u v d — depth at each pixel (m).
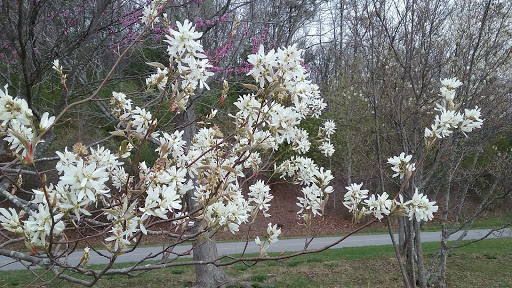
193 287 7.39
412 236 4.23
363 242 12.72
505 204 12.19
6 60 3.82
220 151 2.35
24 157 1.22
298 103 2.01
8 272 8.82
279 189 17.88
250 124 1.99
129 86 7.70
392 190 9.83
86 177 1.26
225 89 2.21
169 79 1.74
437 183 5.29
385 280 8.32
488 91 4.72
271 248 11.55
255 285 7.86
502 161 5.76
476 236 12.53
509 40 4.98
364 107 9.37
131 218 1.52
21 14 2.57
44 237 1.38
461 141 5.14
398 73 4.43
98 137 11.31
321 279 8.38
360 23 4.59
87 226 1.99
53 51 3.36
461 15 4.77
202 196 2.04
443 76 4.84
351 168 13.87
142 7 3.58
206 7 6.14
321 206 2.13
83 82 4.58
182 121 5.78
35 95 4.15
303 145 3.08
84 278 8.15
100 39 4.05
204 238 1.95
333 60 14.35
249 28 6.30
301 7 7.35
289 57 1.79
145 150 9.88
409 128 4.67
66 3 3.57
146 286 7.96
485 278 8.39
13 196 2.22
